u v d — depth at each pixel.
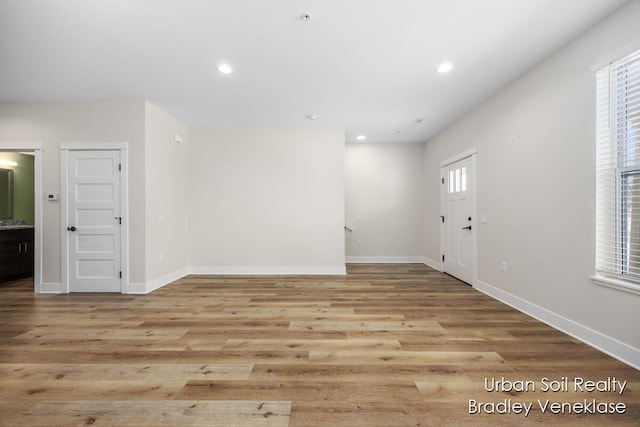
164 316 2.85
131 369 1.87
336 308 3.10
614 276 2.08
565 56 2.44
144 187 3.68
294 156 4.85
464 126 4.20
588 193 2.24
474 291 3.78
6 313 2.94
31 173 5.26
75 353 2.08
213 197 4.84
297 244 4.86
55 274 3.70
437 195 5.23
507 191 3.22
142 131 3.67
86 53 2.59
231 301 3.34
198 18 2.11
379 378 1.77
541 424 1.40
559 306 2.51
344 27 2.22
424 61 2.72
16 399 1.57
